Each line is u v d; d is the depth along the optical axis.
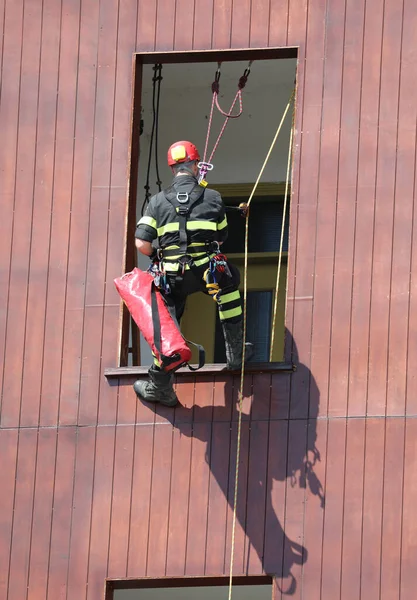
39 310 40.34
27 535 38.78
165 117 51.91
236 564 37.62
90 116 41.47
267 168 51.16
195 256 36.75
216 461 38.50
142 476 38.72
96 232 40.66
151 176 51.78
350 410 38.16
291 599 37.09
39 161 41.38
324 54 40.56
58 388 39.75
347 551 37.25
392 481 37.53
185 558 37.97
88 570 38.31
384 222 39.22
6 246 40.84
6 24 42.44
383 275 38.91
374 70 40.25
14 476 39.28
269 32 41.00
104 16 42.06
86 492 38.88
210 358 51.34
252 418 38.56
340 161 39.78
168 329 36.25
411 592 36.72
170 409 39.09
